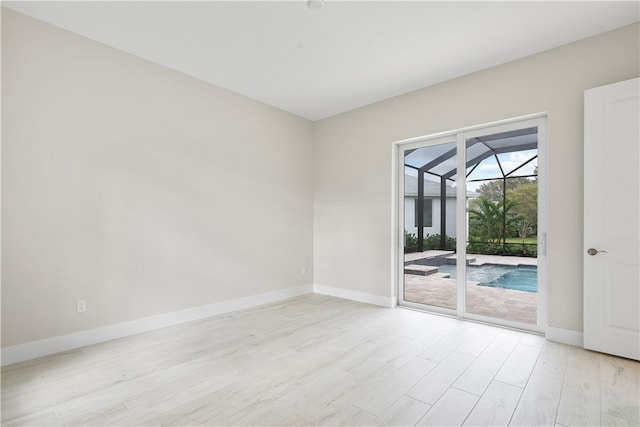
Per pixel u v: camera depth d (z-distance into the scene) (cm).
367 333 330
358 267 469
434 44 305
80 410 197
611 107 269
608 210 271
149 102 340
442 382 231
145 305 336
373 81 386
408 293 433
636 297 259
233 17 267
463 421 187
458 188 383
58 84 282
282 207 480
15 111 260
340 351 285
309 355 277
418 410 197
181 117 366
